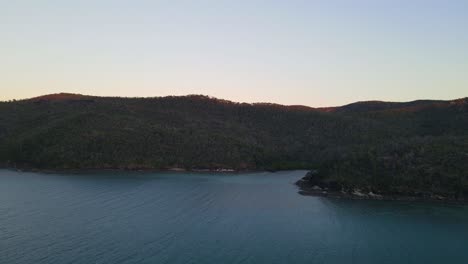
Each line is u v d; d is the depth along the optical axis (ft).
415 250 217.15
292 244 221.87
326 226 256.73
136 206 294.25
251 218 271.49
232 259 197.57
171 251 204.95
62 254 195.31
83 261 187.52
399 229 252.83
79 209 280.10
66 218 256.73
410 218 278.46
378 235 240.73
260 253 207.10
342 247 219.41
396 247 221.05
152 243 215.31
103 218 258.98
